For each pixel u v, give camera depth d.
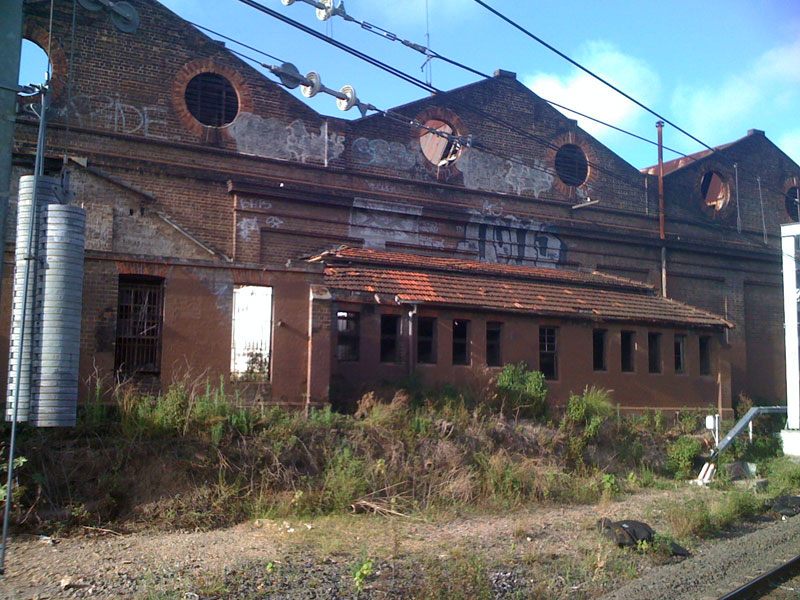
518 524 12.29
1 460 10.88
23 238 9.90
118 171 18.50
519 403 18.12
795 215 33.25
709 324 23.84
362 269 19.38
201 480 12.17
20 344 9.44
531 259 25.19
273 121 20.86
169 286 14.16
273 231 20.48
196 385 14.03
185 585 8.43
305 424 13.94
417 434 15.09
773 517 14.41
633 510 14.30
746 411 25.09
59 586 8.27
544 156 26.05
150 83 19.22
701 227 29.78
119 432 12.42
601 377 21.30
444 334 18.73
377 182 22.41
